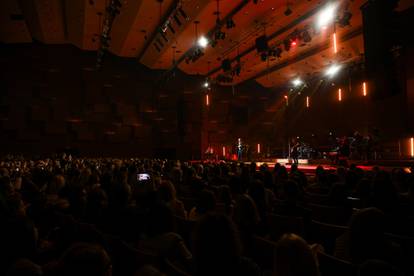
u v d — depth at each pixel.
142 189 6.75
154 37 20.19
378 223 2.50
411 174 7.10
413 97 17.39
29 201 5.74
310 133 26.41
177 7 14.31
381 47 9.38
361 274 1.60
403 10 14.53
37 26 21.83
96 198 4.91
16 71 24.80
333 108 24.48
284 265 1.83
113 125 26.70
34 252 2.54
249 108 29.70
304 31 16.19
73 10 18.05
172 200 4.99
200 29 17.92
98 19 18.73
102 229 4.44
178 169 9.03
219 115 29.16
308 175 14.70
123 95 27.11
